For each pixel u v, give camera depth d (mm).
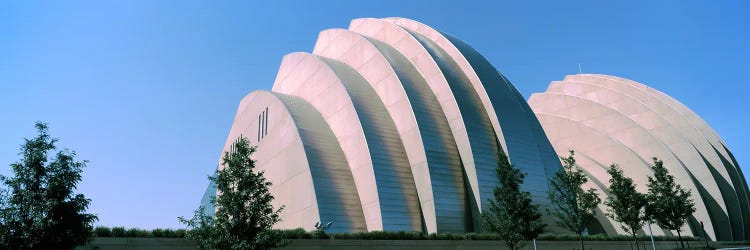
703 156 52812
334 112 36031
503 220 23312
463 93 33750
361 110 33281
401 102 33250
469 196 30000
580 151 49750
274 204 36312
